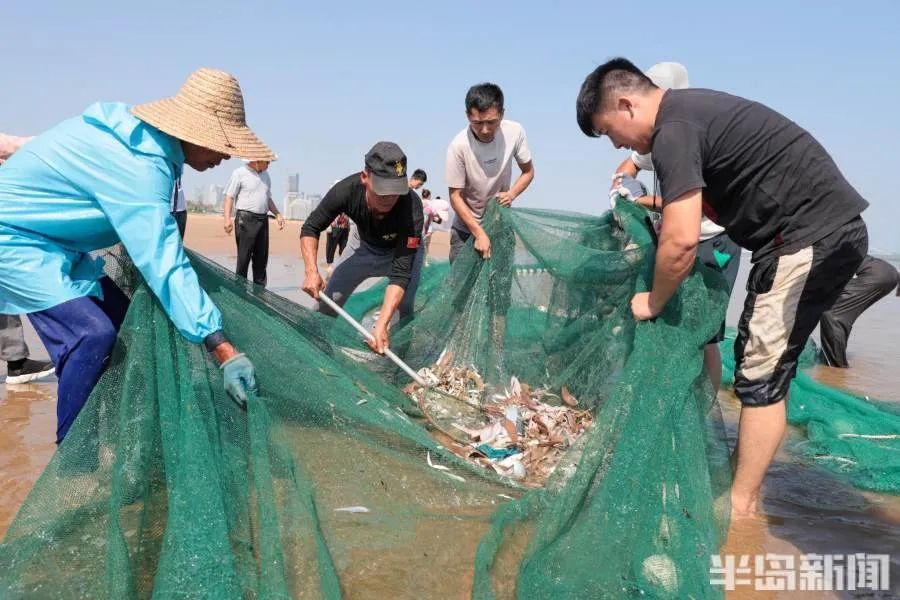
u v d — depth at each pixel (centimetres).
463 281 502
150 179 293
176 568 235
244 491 274
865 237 318
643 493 280
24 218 297
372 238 500
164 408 273
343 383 336
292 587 247
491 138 545
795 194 311
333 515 292
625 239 445
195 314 285
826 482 398
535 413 413
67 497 263
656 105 321
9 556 248
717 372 403
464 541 294
